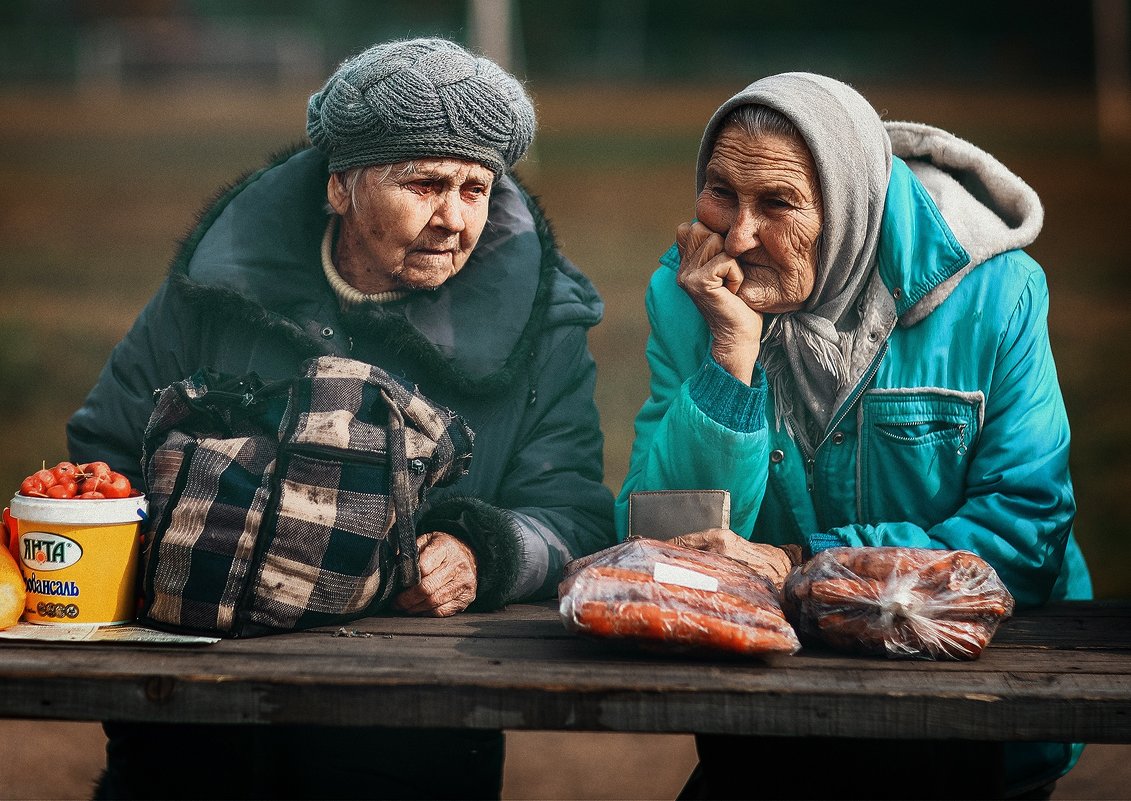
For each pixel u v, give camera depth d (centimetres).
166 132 6981
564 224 3834
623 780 1010
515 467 679
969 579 556
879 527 608
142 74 12094
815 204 606
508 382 663
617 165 5728
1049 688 515
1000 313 620
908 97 10525
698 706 512
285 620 571
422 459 592
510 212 698
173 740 604
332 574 572
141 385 685
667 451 636
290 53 12494
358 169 630
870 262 628
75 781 975
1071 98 10894
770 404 654
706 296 619
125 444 683
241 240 678
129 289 2845
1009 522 604
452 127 610
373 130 614
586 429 692
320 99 650
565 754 1075
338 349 666
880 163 616
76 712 520
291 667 527
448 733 628
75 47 12231
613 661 545
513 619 615
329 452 573
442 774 629
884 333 626
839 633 555
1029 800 661
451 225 628
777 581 613
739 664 543
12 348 2188
